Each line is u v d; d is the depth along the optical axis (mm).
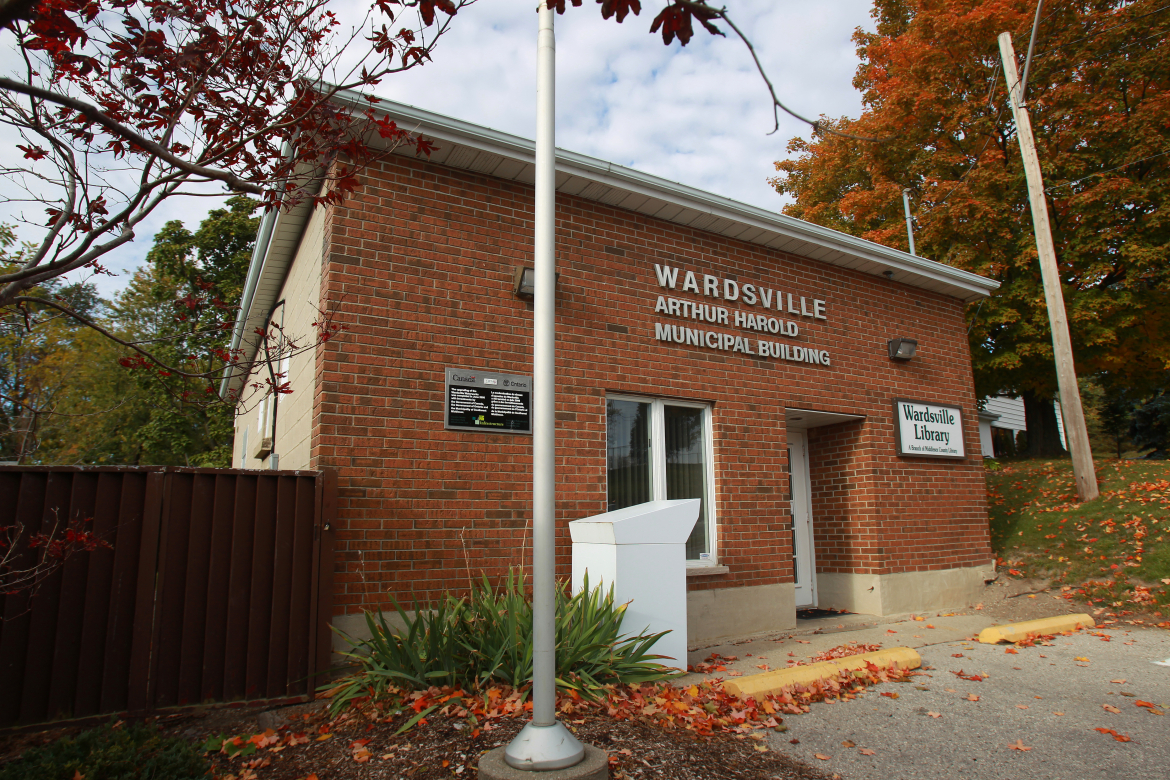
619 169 7062
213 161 3758
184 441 22000
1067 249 14398
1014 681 5488
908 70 15289
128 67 3555
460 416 6191
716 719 4406
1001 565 10086
